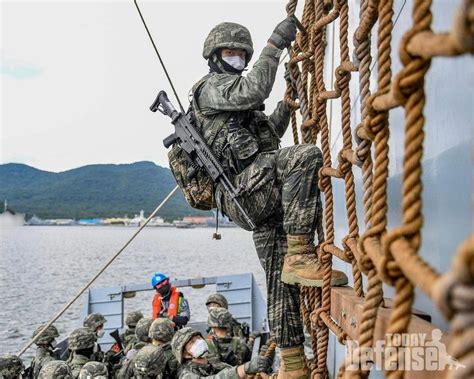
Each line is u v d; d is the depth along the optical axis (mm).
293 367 3189
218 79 3076
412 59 1271
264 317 9398
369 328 1651
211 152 3070
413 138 1301
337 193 4738
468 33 928
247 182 2992
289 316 3211
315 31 2896
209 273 41031
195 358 5254
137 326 7113
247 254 62562
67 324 21766
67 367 5562
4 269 44969
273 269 3236
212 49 3156
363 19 2057
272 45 3090
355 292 2361
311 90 3381
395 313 1334
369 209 2062
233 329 7766
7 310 24906
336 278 2783
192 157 3141
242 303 9539
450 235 1986
